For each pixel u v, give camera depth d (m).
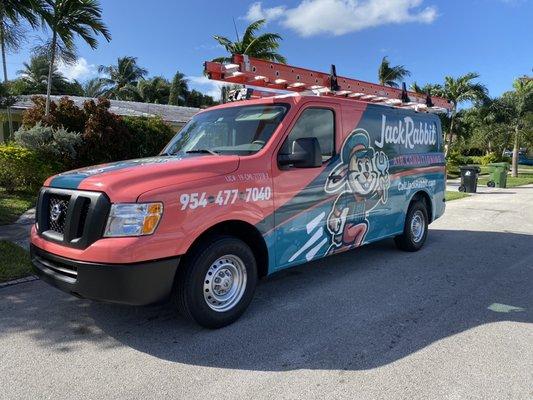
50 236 4.05
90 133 14.83
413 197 7.25
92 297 3.71
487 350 3.91
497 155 43.06
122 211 3.65
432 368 3.60
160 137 17.56
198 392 3.27
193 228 3.94
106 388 3.31
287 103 4.94
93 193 3.74
